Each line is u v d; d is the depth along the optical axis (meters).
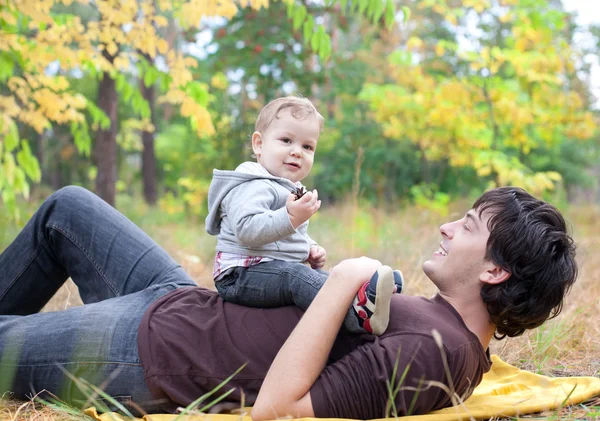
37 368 2.50
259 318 2.44
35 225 3.00
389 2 4.64
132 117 21.47
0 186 5.08
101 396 2.46
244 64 12.77
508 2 9.70
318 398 2.18
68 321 2.52
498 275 2.33
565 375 3.32
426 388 2.14
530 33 9.69
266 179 2.58
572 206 15.80
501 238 2.31
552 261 2.32
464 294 2.40
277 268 2.45
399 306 2.36
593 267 6.09
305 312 2.29
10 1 4.98
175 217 15.63
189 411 2.15
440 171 14.73
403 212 12.30
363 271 2.28
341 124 17.17
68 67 5.59
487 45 10.27
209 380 2.38
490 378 3.07
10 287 2.99
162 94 20.42
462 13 10.02
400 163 15.91
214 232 2.68
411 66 11.33
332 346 2.38
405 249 6.46
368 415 2.23
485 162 9.90
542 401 2.61
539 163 16.73
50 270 3.04
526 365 3.45
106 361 2.44
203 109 5.60
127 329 2.49
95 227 2.95
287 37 12.62
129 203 16.81
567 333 3.81
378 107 12.52
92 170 24.58
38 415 2.43
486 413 2.44
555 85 10.28
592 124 10.61
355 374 2.22
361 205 12.80
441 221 9.49
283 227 2.37
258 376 2.38
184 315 2.48
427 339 2.25
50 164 23.62
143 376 2.42
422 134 12.33
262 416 2.17
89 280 2.98
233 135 14.37
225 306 2.51
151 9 5.53
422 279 4.91
